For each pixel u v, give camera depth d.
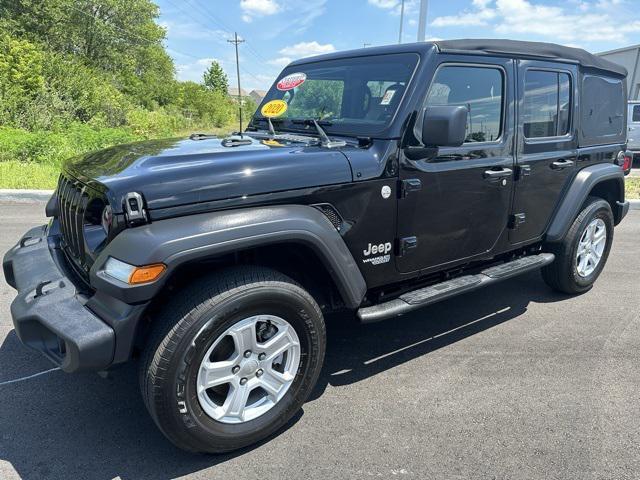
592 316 4.09
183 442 2.28
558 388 3.05
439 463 2.41
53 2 34.47
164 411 2.18
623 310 4.21
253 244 2.29
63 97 23.66
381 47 3.30
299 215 2.46
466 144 3.20
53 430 2.62
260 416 2.48
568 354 3.46
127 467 2.37
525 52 3.50
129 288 2.05
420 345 3.59
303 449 2.50
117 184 2.19
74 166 2.85
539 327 3.89
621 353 3.48
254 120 3.85
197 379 2.24
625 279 4.97
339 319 3.99
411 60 3.01
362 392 3.00
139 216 2.16
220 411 2.37
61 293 2.41
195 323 2.17
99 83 29.78
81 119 24.42
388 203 2.87
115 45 44.94
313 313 2.53
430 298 3.12
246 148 2.72
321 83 3.47
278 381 2.52
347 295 2.69
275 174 2.46
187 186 2.25
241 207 2.38
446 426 2.69
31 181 8.88
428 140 2.74
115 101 28.00
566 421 2.73
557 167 3.88
